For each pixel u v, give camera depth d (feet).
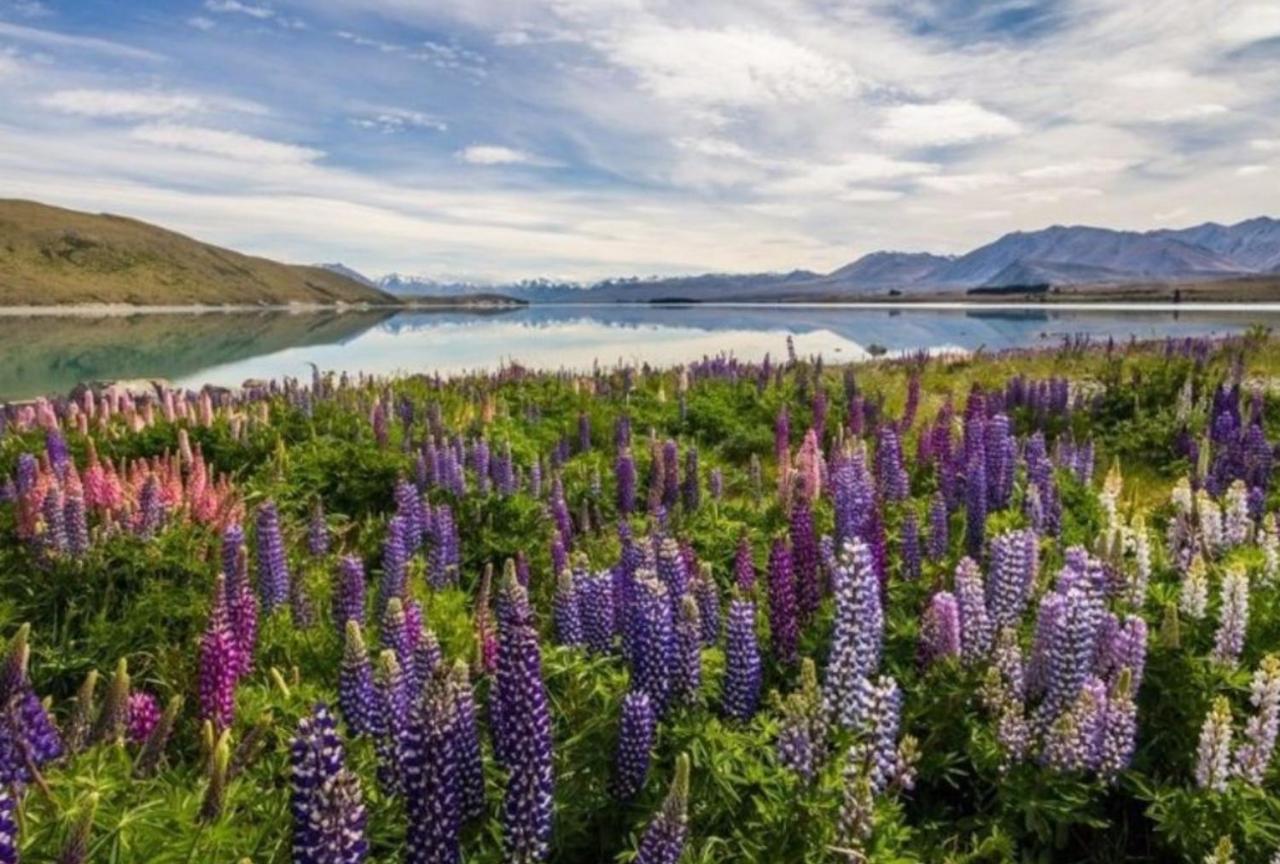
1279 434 50.72
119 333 334.65
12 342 270.05
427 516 32.14
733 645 17.93
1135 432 54.03
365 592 27.32
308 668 22.76
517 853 13.00
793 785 15.55
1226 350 89.76
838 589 16.48
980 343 208.54
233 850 13.85
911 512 27.20
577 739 16.67
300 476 40.70
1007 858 16.08
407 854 12.51
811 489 34.88
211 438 47.65
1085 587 19.40
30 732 14.17
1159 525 35.68
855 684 16.25
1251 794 16.46
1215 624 21.38
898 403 70.49
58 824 13.61
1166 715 19.15
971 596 20.16
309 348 233.76
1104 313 388.57
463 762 13.70
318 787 10.77
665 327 362.53
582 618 20.74
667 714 17.49
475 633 22.09
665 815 12.55
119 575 26.94
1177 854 17.22
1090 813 17.66
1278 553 25.89
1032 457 36.94
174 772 16.05
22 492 31.12
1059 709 17.99
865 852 14.70
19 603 25.63
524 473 44.42
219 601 18.06
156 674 22.75
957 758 18.02
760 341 240.32
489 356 189.16
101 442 46.73
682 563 21.45
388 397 58.75
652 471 38.65
